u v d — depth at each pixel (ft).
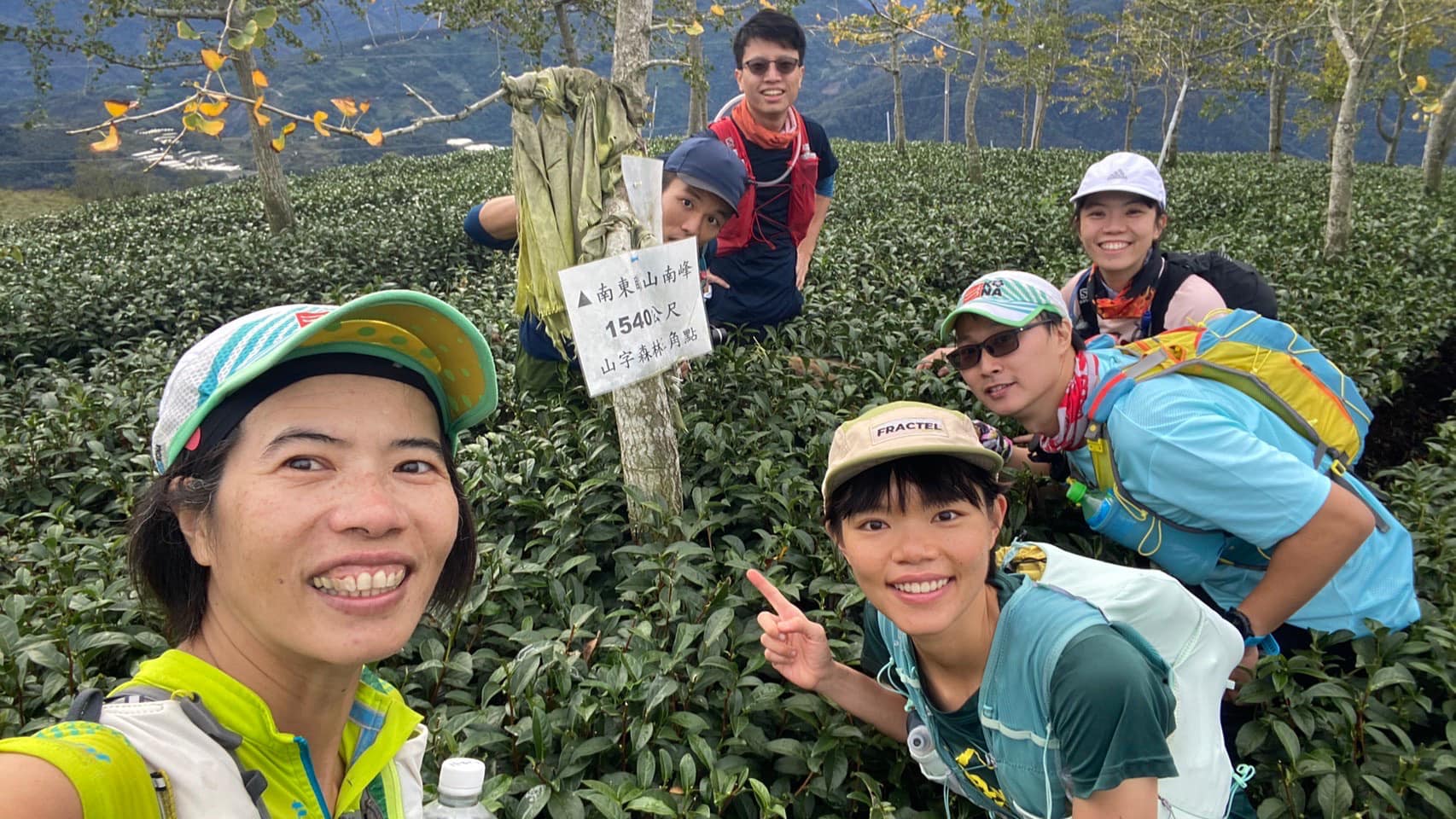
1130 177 12.54
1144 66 81.30
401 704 4.50
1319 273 28.66
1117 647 5.84
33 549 11.09
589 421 13.82
